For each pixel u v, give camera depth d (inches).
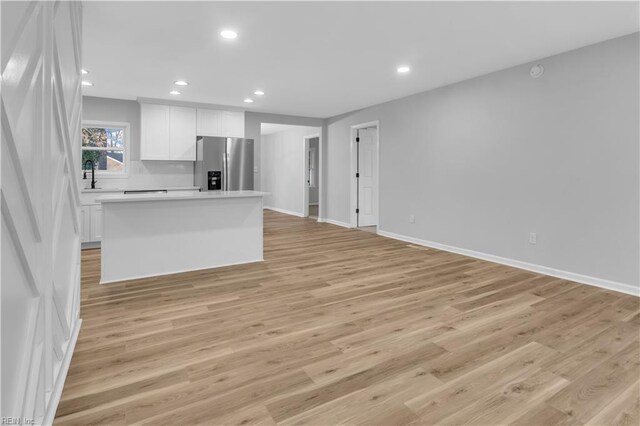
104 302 115.4
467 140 181.9
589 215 136.2
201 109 241.1
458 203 188.2
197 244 153.9
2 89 34.1
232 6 105.9
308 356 82.0
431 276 146.3
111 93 209.8
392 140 229.5
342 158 281.3
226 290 128.0
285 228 271.9
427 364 78.7
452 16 111.9
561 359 80.7
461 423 60.2
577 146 138.8
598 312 108.2
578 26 118.3
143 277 142.6
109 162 230.4
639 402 65.6
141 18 113.1
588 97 134.9
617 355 82.4
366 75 173.8
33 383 47.5
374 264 165.6
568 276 142.9
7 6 35.6
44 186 51.5
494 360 80.3
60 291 67.3
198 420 60.6
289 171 368.8
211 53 143.9
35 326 47.1
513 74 160.2
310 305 113.8
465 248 185.8
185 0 102.2
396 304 114.7
